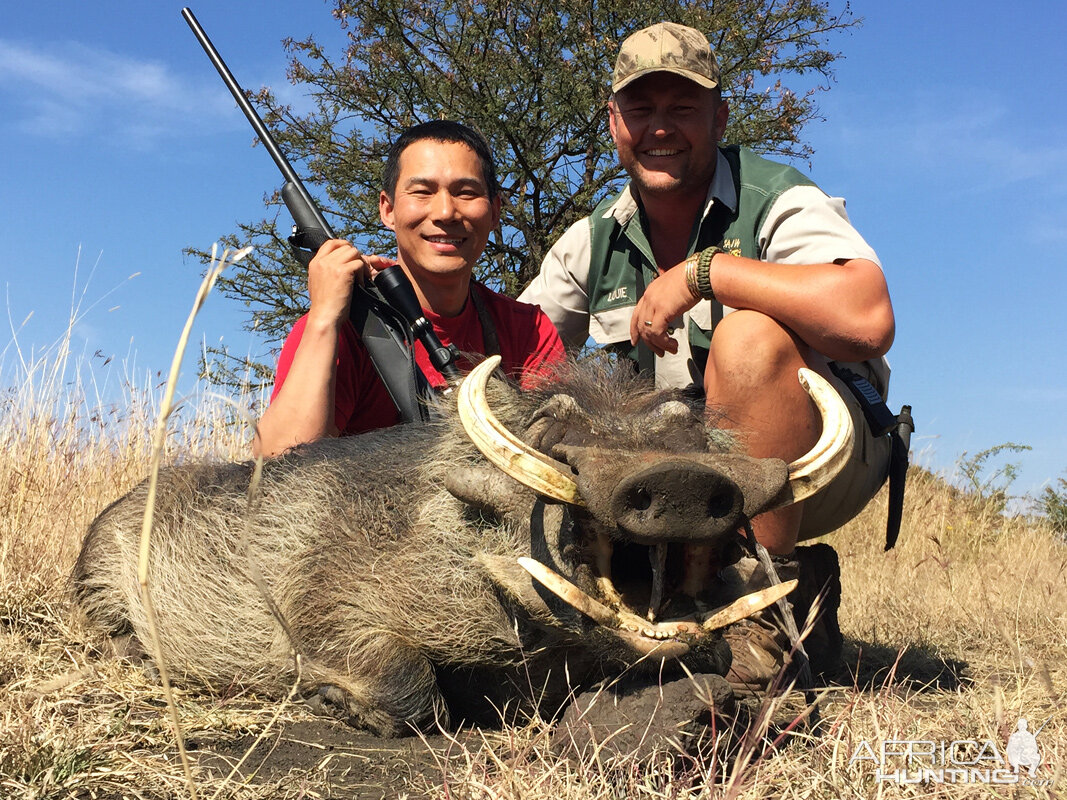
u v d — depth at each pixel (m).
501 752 0.90
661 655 0.79
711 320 1.43
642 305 1.32
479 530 1.01
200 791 0.79
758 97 4.14
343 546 1.07
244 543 0.92
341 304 1.26
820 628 1.32
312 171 4.13
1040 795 0.76
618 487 0.73
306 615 1.06
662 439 0.91
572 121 3.89
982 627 1.61
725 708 0.81
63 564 1.46
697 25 4.02
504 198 4.07
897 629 1.63
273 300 4.05
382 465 1.13
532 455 0.81
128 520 1.28
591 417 0.95
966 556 2.56
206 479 1.26
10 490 1.71
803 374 0.92
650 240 1.56
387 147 4.15
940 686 1.27
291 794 0.80
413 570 1.02
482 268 4.04
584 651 0.98
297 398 1.22
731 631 1.03
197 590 1.16
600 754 0.80
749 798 0.75
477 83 4.04
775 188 1.43
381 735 0.99
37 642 1.24
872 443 1.39
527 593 0.91
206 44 1.56
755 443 1.20
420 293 1.39
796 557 1.31
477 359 1.27
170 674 1.17
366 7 4.02
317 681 1.04
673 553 0.83
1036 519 3.10
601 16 4.03
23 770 0.78
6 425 1.91
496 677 1.04
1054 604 1.76
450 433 1.08
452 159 1.36
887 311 1.23
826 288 1.20
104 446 2.00
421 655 1.02
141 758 0.85
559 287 1.64
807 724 0.91
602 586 0.82
